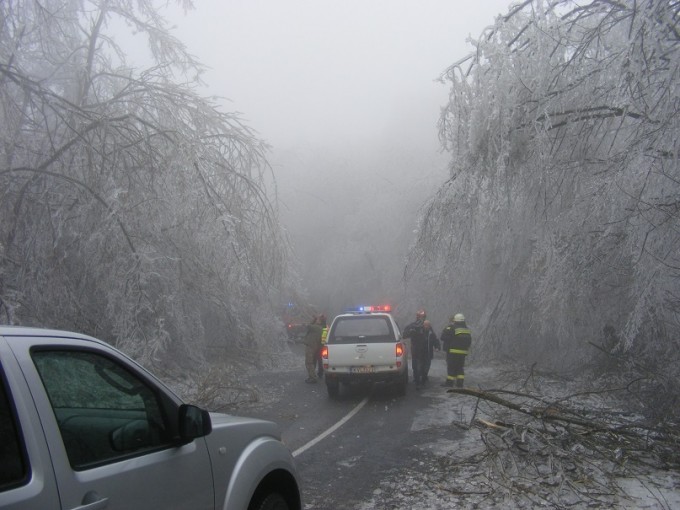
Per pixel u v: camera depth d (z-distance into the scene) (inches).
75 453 100.6
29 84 443.8
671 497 217.0
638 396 367.6
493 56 365.7
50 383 100.5
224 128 552.4
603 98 355.6
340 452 302.4
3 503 82.7
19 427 89.7
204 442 131.5
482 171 380.5
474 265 666.8
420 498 227.9
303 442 327.9
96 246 457.4
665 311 370.9
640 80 301.9
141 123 494.9
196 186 483.2
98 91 558.9
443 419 378.9
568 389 464.8
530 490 227.1
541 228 448.5
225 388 464.1
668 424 292.4
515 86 360.8
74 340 109.5
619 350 439.5
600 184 345.4
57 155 447.8
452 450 294.8
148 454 115.6
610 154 388.5
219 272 555.5
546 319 504.1
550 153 366.9
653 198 306.8
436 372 673.6
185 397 450.9
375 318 499.2
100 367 114.0
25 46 499.8
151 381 124.2
